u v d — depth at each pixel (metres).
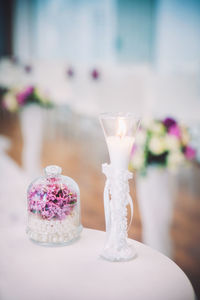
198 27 5.54
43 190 1.27
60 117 5.75
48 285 1.06
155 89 4.05
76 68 5.10
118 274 1.12
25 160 4.58
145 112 3.95
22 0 9.04
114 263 1.19
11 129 6.80
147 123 2.23
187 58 5.71
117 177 1.18
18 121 7.48
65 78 5.29
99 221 3.14
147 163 2.20
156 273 1.12
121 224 1.20
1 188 3.63
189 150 2.20
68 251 1.26
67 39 8.14
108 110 4.47
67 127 5.77
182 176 3.90
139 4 6.38
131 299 1.00
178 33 5.82
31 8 8.94
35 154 4.54
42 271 1.13
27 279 1.09
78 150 5.25
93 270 1.14
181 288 1.05
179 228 2.90
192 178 3.85
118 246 1.21
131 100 4.27
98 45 7.51
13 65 6.98
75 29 7.91
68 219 1.29
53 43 8.50
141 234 2.82
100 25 7.39
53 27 8.43
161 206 2.35
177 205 3.29
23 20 9.23
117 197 1.19
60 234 1.28
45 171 1.32
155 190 2.31
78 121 5.38
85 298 1.00
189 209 3.23
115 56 7.11
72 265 1.17
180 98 3.93
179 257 2.47
